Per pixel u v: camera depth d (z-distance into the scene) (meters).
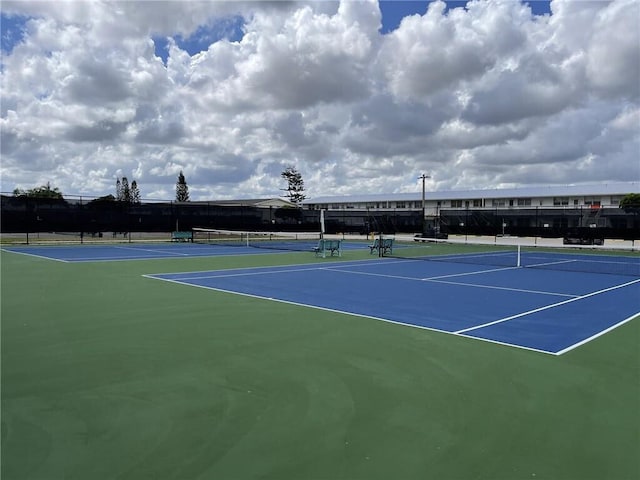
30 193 52.03
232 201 63.16
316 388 4.39
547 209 32.25
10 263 15.63
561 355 5.51
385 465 3.04
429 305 8.68
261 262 17.03
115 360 5.16
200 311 7.88
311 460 3.10
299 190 82.25
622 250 26.30
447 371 4.90
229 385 4.45
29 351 5.47
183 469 2.97
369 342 6.02
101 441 3.32
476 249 26.73
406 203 67.06
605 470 3.01
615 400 4.13
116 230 29.61
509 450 3.25
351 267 15.64
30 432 3.45
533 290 10.74
